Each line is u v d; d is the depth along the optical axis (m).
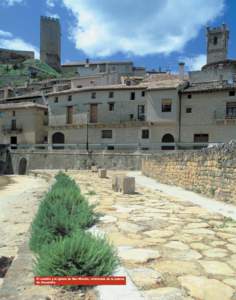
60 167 50.97
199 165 15.33
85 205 8.27
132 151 44.56
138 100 53.22
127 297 3.75
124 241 6.11
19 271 4.98
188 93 49.31
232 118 46.25
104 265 4.40
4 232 10.45
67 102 58.00
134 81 60.66
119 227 7.32
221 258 5.14
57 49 135.62
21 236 9.80
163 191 16.09
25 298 3.99
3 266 6.27
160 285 4.08
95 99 55.31
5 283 4.49
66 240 4.66
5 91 76.69
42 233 6.52
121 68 98.62
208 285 4.09
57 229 6.77
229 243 6.02
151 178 26.28
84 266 4.32
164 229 7.15
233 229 7.21
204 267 4.72
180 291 3.91
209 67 60.12
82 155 48.59
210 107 47.84
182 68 57.25
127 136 52.62
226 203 11.79
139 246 5.77
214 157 13.51
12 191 27.00
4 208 16.47
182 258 5.11
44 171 45.41
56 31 135.12
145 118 51.91
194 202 11.96
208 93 47.97
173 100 49.34
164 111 49.88
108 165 45.84
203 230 7.09
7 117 64.31
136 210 9.81
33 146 56.09
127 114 53.62
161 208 10.28
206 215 9.01
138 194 14.49
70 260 4.40
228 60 58.94
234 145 11.89
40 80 98.00
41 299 3.95
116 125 52.88
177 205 11.05
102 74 68.06
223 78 55.03
